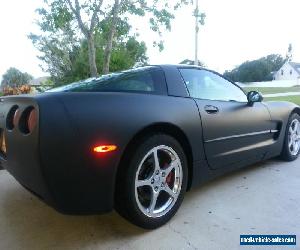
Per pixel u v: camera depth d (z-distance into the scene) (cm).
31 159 200
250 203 280
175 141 247
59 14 1130
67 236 233
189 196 299
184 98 270
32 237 233
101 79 268
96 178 206
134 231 237
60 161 196
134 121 220
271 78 6500
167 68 280
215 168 293
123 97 228
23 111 210
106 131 207
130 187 218
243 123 319
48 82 2745
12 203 294
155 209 241
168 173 246
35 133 196
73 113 202
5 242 227
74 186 202
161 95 256
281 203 279
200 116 272
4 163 244
